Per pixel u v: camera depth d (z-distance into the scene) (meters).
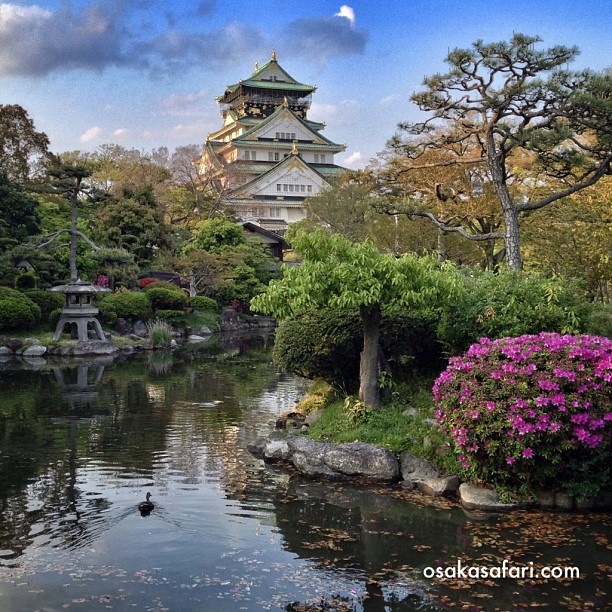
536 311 9.77
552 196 15.53
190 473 9.38
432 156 21.81
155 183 52.53
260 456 10.31
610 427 7.30
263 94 83.44
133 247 38.75
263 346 30.19
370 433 9.59
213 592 5.78
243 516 7.61
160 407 14.73
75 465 9.88
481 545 6.68
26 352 25.92
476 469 7.90
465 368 7.96
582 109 14.10
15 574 6.12
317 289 9.23
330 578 6.04
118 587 5.87
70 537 7.00
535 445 7.34
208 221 47.66
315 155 80.44
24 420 13.33
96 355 26.30
